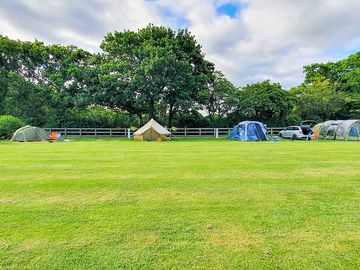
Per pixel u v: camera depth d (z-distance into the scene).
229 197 4.55
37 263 2.47
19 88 25.67
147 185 5.40
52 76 26.17
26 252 2.68
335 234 3.07
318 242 2.88
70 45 29.08
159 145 15.34
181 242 2.88
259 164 7.93
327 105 30.73
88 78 24.78
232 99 28.47
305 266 2.40
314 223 3.40
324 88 32.44
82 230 3.21
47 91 27.52
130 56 25.36
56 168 7.33
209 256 2.58
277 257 2.56
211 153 10.87
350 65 38.31
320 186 5.29
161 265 2.43
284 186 5.29
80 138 23.95
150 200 4.40
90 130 26.16
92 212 3.84
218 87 29.17
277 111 29.56
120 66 23.83
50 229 3.24
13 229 3.25
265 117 30.19
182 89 24.31
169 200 4.39
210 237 3.00
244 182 5.63
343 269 2.35
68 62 27.55
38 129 19.95
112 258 2.55
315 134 21.33
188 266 2.41
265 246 2.79
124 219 3.56
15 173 6.65
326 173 6.57
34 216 3.68
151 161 8.59
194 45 26.70
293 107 30.31
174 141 19.44
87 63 27.62
